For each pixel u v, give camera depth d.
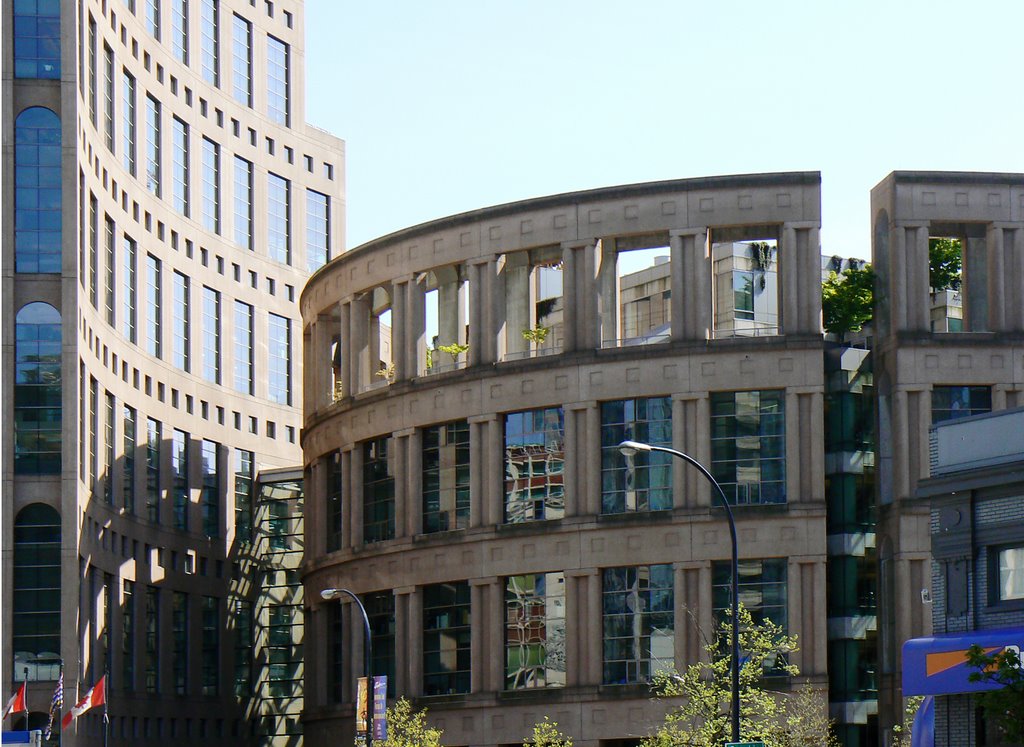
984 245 76.31
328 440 87.62
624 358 74.31
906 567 70.00
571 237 76.19
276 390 118.88
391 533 82.31
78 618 84.75
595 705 72.62
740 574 71.62
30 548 84.56
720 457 72.56
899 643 69.56
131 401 98.00
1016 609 44.03
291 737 109.25
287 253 121.38
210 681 107.81
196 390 108.44
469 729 76.00
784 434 72.12
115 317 95.56
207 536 108.81
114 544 94.06
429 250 81.19
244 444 113.94
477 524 77.44
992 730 43.66
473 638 76.56
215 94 113.38
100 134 93.31
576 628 73.75
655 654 72.12
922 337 71.56
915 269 72.12
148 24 103.75
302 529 112.06
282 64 122.88
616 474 74.25
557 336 94.81
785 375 72.12
